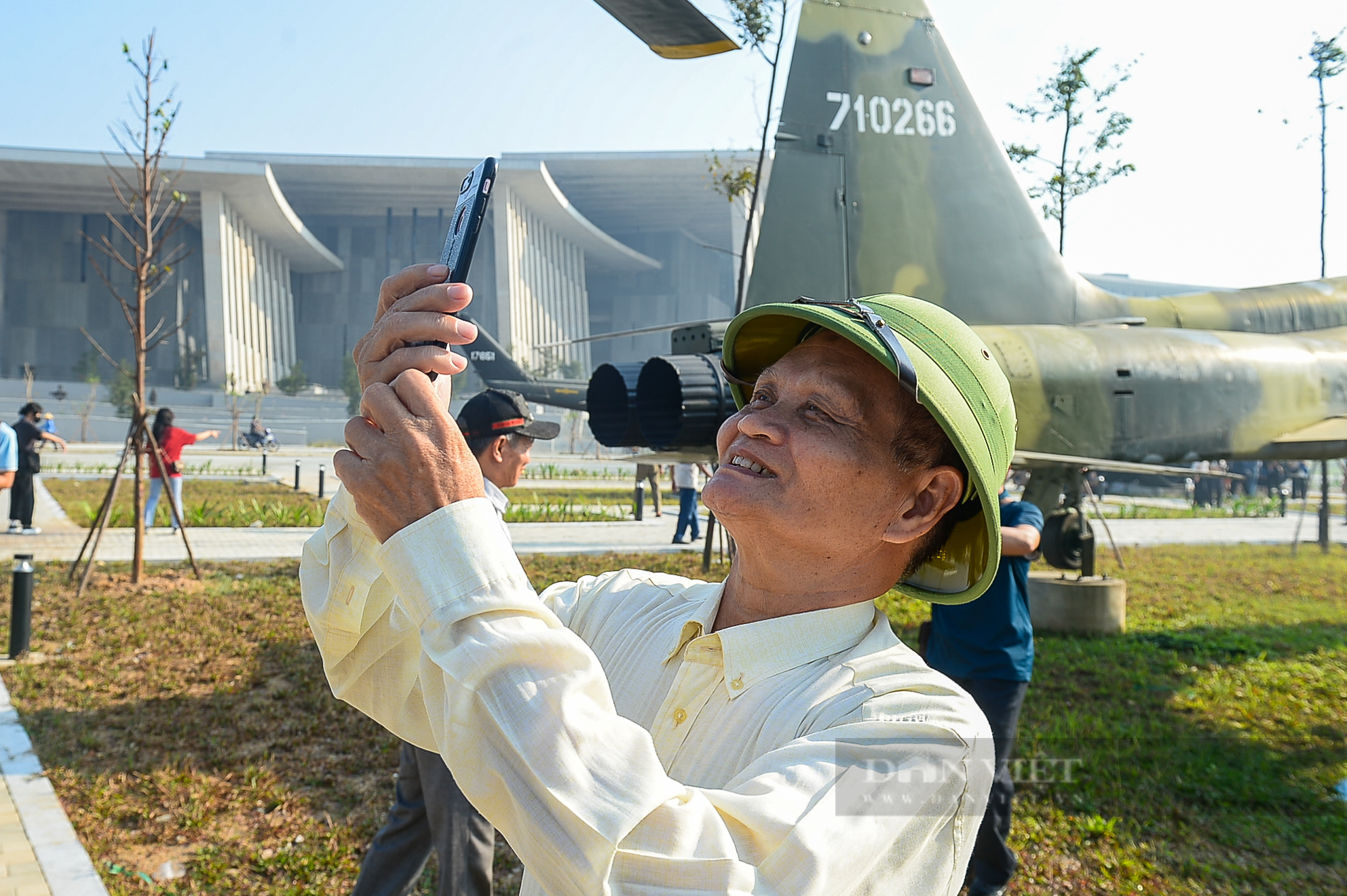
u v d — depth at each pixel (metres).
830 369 1.09
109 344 78.44
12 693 6.14
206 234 71.19
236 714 5.90
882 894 0.87
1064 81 12.27
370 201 88.25
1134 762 5.20
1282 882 4.07
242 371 76.00
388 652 1.08
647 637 1.23
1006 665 3.53
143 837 4.29
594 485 29.89
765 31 8.62
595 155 85.69
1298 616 9.12
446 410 0.88
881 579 1.15
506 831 0.79
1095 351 6.93
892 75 6.62
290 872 4.00
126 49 9.47
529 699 0.77
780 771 0.88
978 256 6.92
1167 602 9.77
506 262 77.25
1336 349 7.93
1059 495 7.95
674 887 0.73
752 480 1.08
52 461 32.84
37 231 78.19
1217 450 7.30
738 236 87.44
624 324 104.31
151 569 10.86
